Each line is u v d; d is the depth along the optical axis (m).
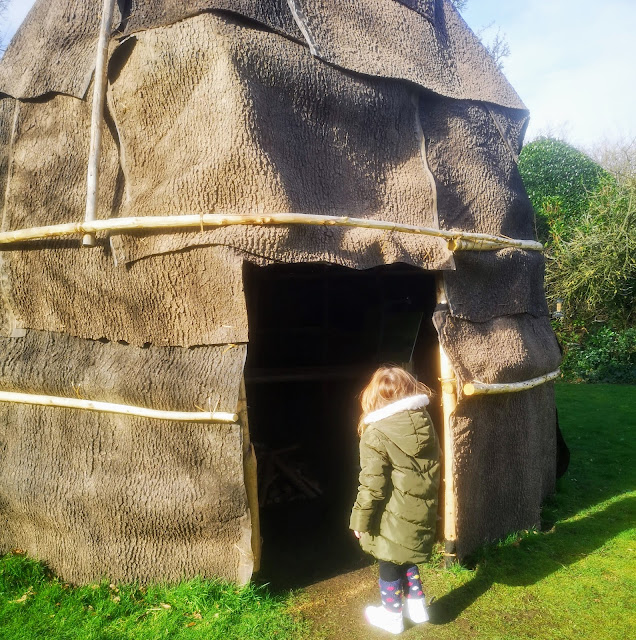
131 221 3.02
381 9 3.94
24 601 2.99
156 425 3.11
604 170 14.43
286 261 2.95
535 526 4.20
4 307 3.54
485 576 3.43
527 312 4.32
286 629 2.84
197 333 3.06
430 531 2.76
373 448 2.70
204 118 3.09
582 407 8.75
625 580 3.41
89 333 3.31
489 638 2.82
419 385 2.87
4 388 3.45
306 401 6.15
